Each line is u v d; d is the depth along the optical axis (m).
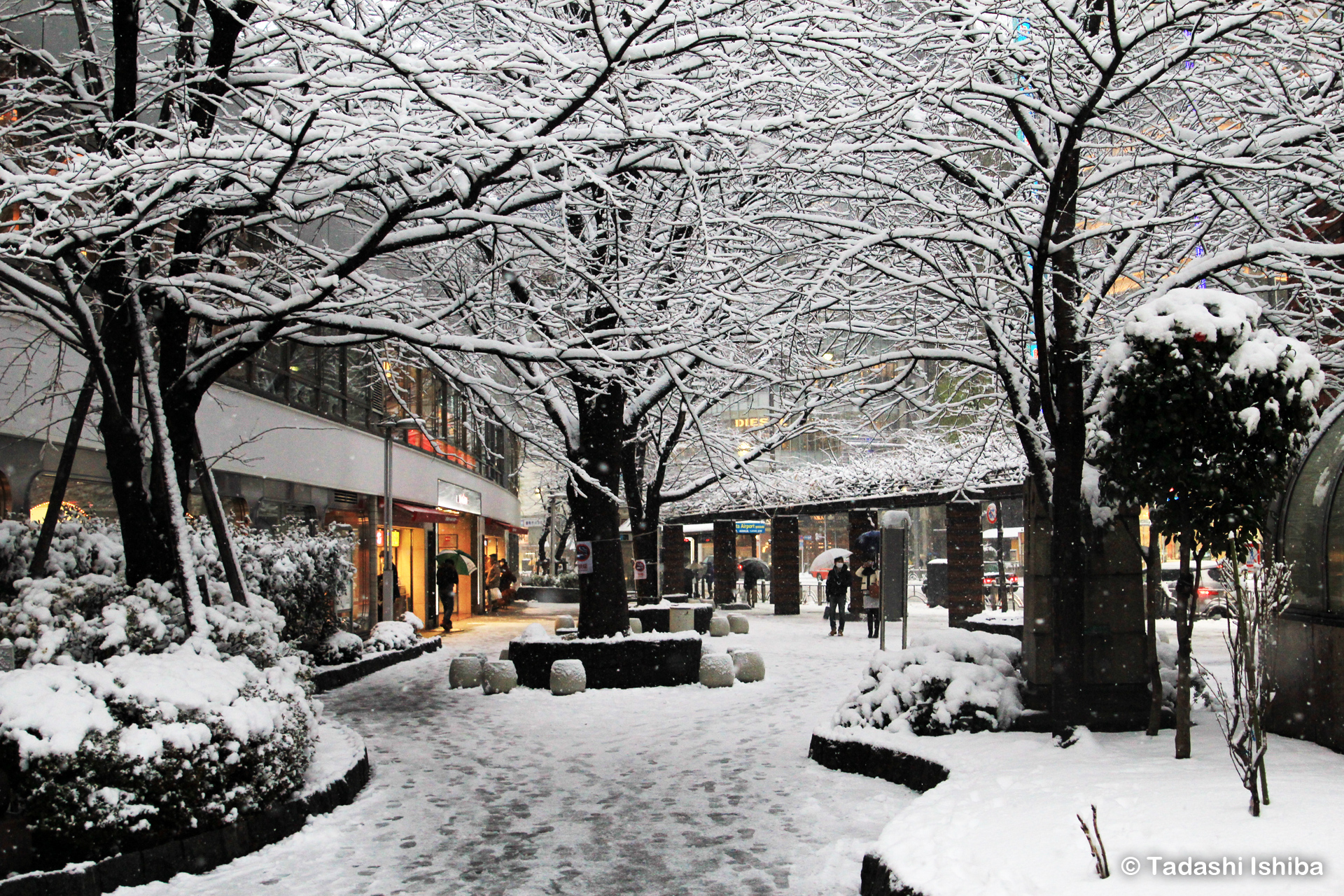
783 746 11.55
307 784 8.75
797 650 22.33
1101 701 9.74
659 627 22.20
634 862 7.26
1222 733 9.01
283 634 16.70
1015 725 9.56
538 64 8.91
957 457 18.08
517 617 37.31
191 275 9.71
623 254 12.77
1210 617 28.47
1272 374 7.22
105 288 9.63
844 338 14.06
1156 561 8.77
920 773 8.85
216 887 6.71
